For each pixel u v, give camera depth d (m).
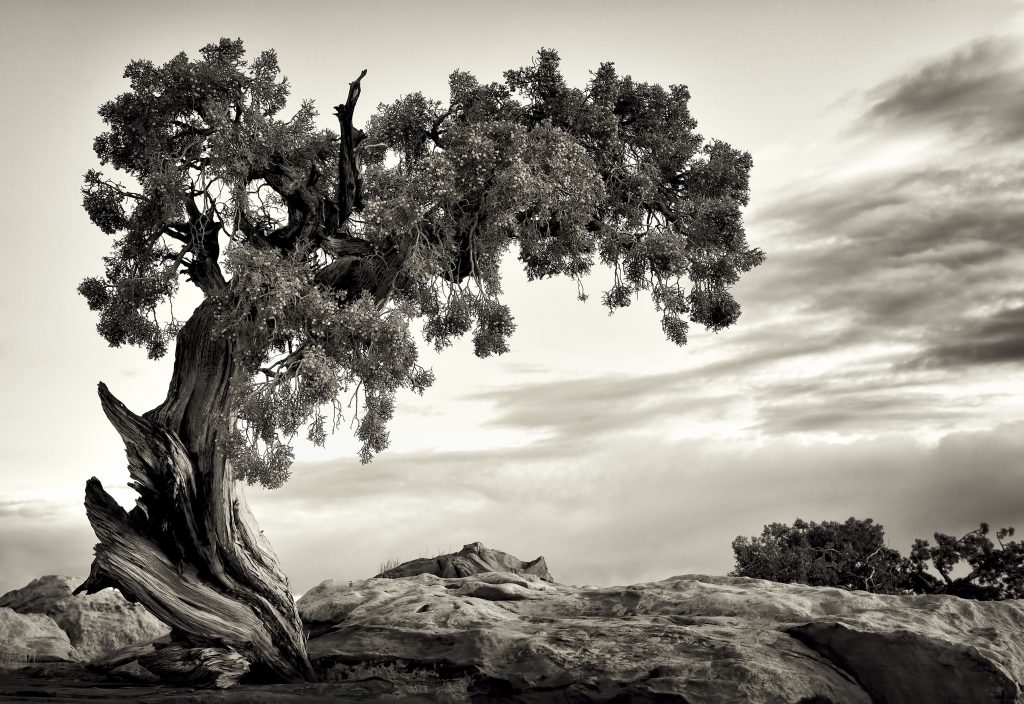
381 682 18.06
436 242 20.36
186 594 18.86
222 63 21.59
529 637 18.67
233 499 19.62
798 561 33.53
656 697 15.80
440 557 30.19
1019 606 18.38
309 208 20.56
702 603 19.52
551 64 22.28
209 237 20.86
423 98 22.67
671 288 23.14
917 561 34.72
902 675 16.19
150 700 15.53
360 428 21.11
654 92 23.33
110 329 21.47
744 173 23.52
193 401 19.30
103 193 21.81
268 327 18.59
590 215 21.41
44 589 28.92
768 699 15.48
